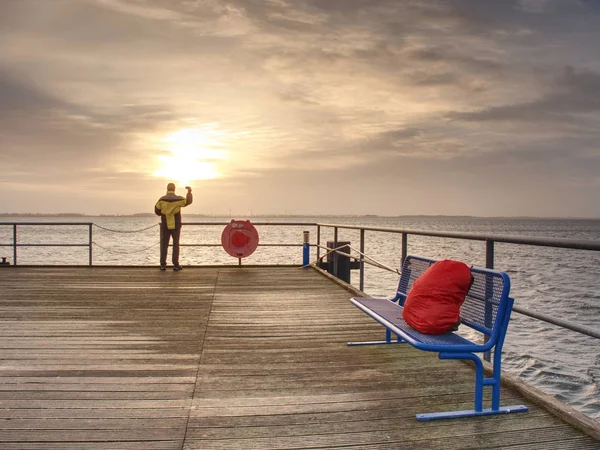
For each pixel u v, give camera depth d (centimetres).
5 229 15712
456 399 377
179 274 1134
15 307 736
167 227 1180
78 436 312
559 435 315
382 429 324
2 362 467
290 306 758
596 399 1163
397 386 405
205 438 310
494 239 444
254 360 479
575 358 1466
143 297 827
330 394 387
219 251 5138
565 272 3919
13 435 312
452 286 370
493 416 345
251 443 304
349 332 594
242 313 704
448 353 345
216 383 412
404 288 514
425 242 8844
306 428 325
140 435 314
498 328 345
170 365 461
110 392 389
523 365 1406
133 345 531
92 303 772
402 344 538
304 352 508
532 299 2480
